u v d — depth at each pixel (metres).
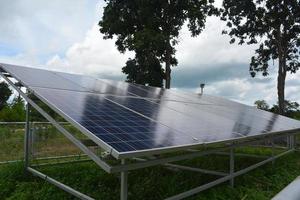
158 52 22.42
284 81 22.89
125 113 5.18
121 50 23.88
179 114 6.43
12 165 7.12
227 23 23.91
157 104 7.00
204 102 10.11
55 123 4.81
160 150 3.83
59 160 9.12
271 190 6.84
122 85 8.93
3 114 20.91
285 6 22.12
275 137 8.81
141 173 7.48
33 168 7.25
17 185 6.06
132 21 22.83
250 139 6.63
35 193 5.63
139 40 21.19
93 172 7.20
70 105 4.73
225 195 6.02
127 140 3.83
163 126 5.00
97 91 6.66
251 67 24.86
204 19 23.42
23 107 22.84
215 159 9.62
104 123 4.26
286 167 9.38
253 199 5.98
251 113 10.95
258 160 10.03
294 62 23.94
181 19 22.95
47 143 11.16
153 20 21.95
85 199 5.01
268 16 22.72
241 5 22.55
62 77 7.26
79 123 3.97
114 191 6.07
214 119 7.04
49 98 4.77
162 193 6.12
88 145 4.57
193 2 22.88
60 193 5.66
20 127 12.48
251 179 7.36
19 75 5.93
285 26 22.44
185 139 4.58
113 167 3.79
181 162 9.01
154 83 22.97
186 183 6.81
